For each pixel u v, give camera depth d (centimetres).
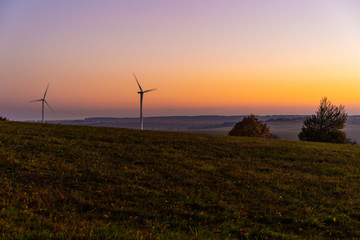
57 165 1354
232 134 6994
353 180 1558
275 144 2734
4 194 927
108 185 1170
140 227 823
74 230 673
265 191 1292
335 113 5481
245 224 940
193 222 915
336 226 977
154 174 1409
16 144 1703
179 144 2295
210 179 1416
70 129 2678
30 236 603
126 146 2019
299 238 852
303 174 1644
